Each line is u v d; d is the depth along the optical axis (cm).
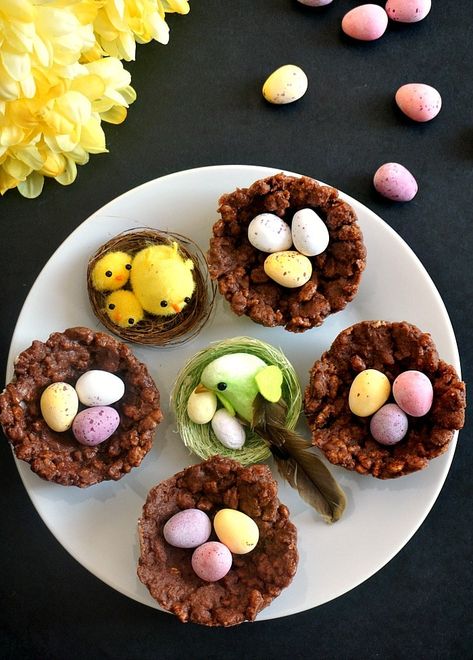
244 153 37
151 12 31
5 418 32
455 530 37
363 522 34
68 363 33
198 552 32
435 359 32
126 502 34
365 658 37
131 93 34
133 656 36
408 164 38
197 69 38
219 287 33
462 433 37
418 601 37
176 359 35
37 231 37
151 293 33
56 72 28
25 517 36
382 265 35
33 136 30
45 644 36
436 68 38
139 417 33
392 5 37
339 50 38
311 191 33
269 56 38
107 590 37
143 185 34
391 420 32
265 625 37
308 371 35
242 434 33
